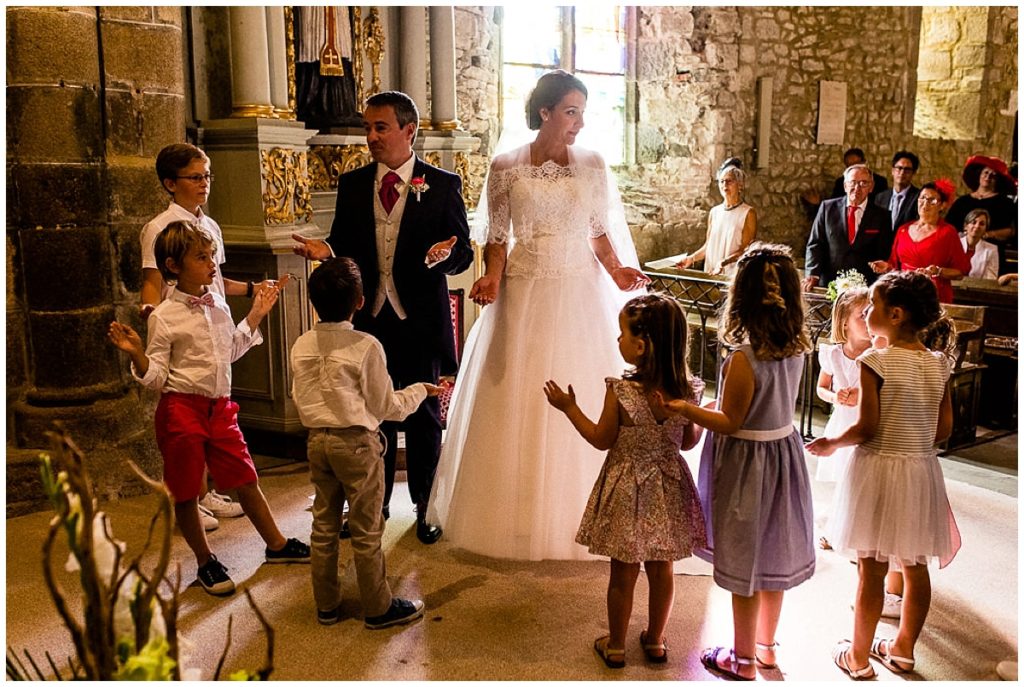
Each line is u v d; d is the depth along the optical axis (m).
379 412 2.60
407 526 3.44
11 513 3.53
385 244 3.21
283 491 3.82
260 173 4.09
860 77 8.63
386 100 3.13
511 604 2.82
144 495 3.76
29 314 3.59
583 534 2.47
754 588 2.29
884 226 5.38
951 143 9.38
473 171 6.49
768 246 2.30
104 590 1.17
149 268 3.10
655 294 2.41
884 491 2.31
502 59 6.69
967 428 4.64
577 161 3.06
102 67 3.57
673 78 7.59
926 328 2.45
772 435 2.29
